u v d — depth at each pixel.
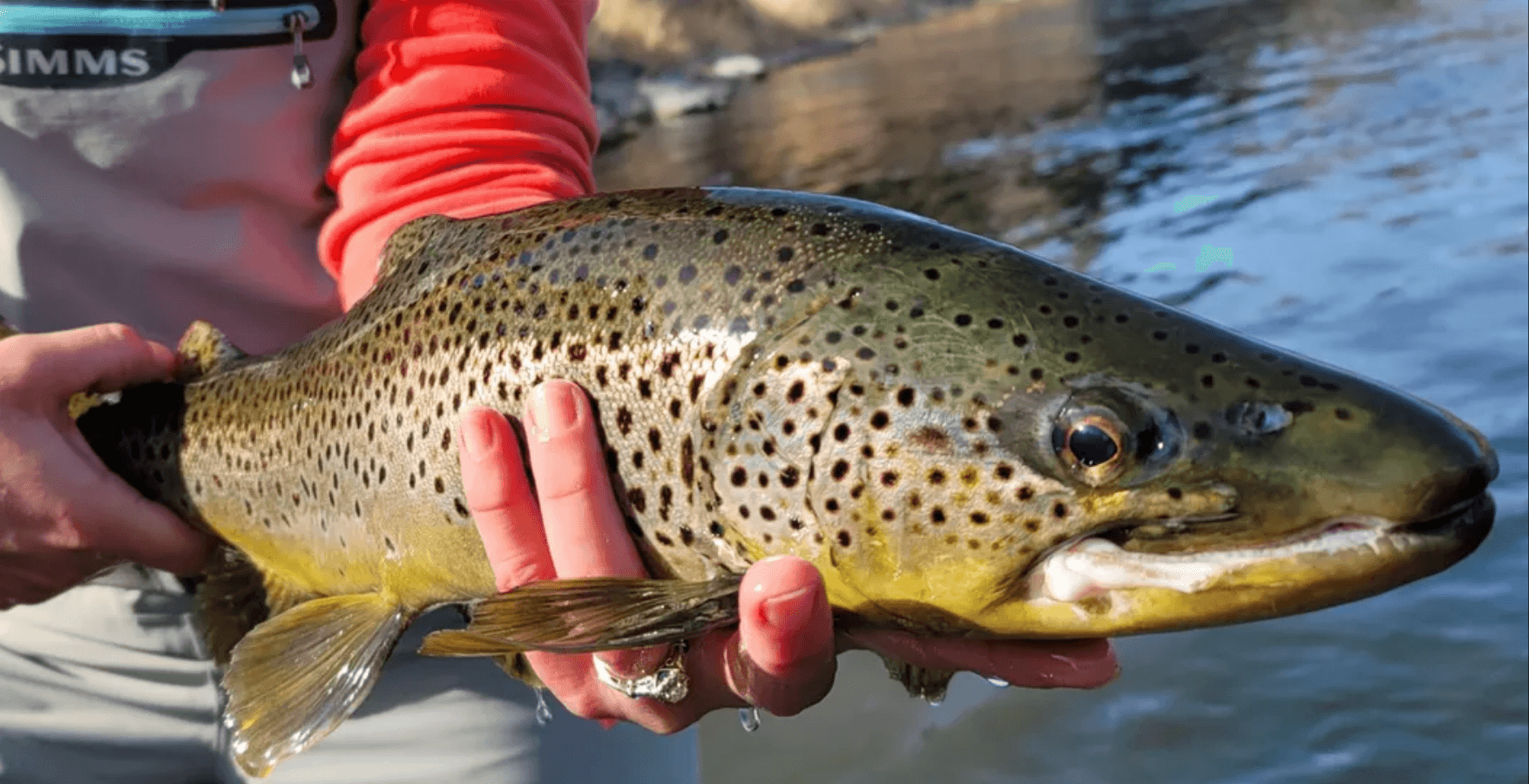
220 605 0.74
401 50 0.74
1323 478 0.54
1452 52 5.27
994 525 0.56
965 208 3.65
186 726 0.78
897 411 0.57
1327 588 0.54
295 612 0.69
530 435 0.60
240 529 0.72
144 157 0.74
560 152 0.76
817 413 0.57
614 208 0.62
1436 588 1.47
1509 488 1.65
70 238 0.74
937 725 1.30
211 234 0.75
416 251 0.67
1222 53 6.09
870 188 4.02
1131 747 1.27
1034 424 0.56
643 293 0.60
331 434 0.67
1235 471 0.54
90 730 0.78
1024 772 1.25
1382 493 0.53
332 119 0.77
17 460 0.68
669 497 0.59
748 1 7.49
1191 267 2.80
